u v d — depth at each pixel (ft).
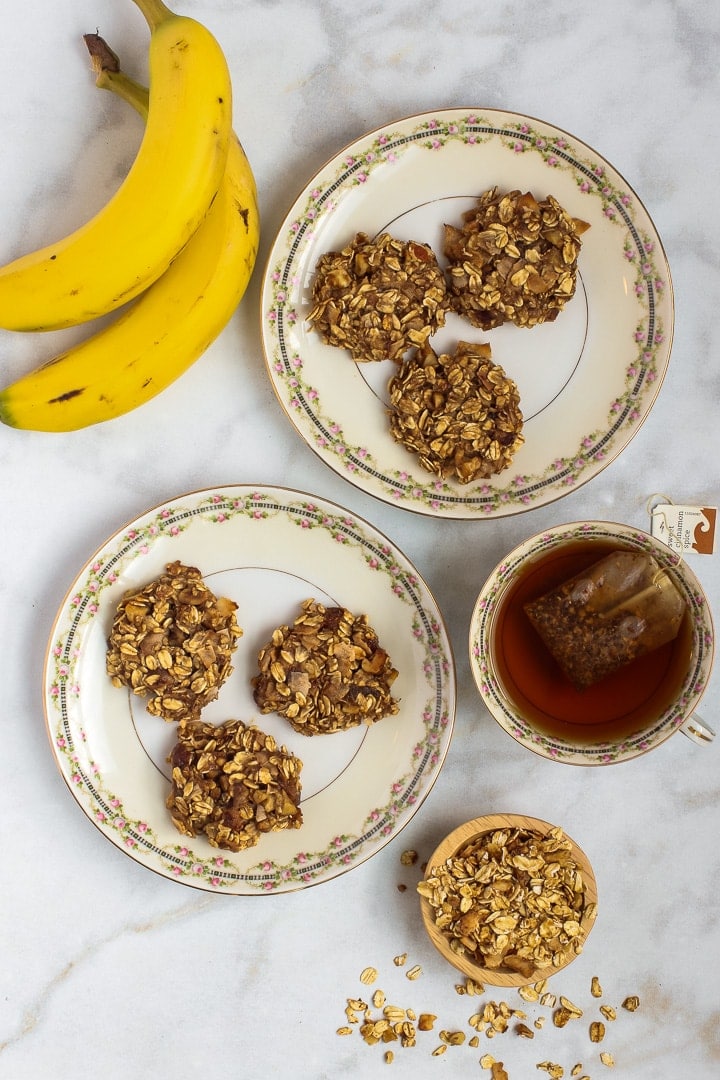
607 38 2.74
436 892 2.70
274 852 2.73
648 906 2.85
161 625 2.66
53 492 2.73
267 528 2.72
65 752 2.68
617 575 2.65
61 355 2.63
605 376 2.74
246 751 2.68
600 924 2.84
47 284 2.49
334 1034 2.81
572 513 2.81
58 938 2.77
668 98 2.76
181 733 2.69
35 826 2.75
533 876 2.72
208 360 2.73
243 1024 2.79
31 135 2.67
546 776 2.82
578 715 2.70
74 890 2.77
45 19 2.66
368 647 2.71
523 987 2.81
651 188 2.77
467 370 2.67
